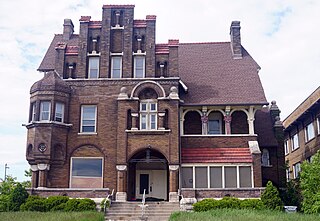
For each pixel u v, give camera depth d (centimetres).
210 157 3388
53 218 2272
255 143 3462
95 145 3475
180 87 3694
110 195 3195
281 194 3588
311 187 2831
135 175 3681
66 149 3456
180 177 3334
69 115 3528
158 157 3600
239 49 4181
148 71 3584
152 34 3666
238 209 2720
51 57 3938
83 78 3597
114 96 3553
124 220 2794
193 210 2947
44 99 3428
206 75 3947
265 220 2089
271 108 4031
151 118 3491
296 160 4697
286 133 5131
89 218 2373
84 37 3697
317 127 3959
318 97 3934
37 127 3375
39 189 3181
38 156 3328
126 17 3716
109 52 3650
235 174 3334
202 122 3600
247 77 3878
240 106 3594
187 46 4375
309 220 2127
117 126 3462
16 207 2992
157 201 3397
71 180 3416
